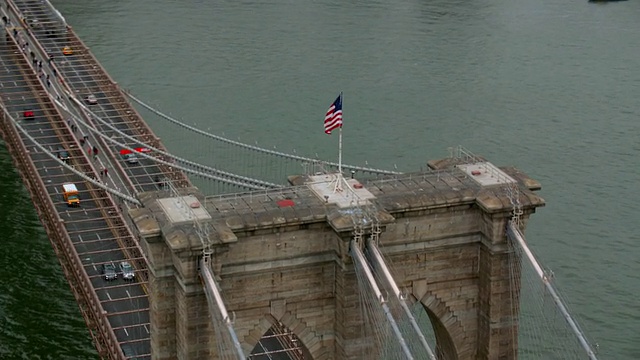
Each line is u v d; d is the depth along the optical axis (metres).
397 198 143.62
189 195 142.12
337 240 140.00
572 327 140.75
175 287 138.25
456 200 144.25
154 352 142.62
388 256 145.25
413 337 145.25
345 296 141.00
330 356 146.38
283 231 138.50
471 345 152.75
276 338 184.12
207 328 137.00
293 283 141.88
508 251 146.38
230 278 138.88
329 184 146.12
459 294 149.88
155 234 134.75
